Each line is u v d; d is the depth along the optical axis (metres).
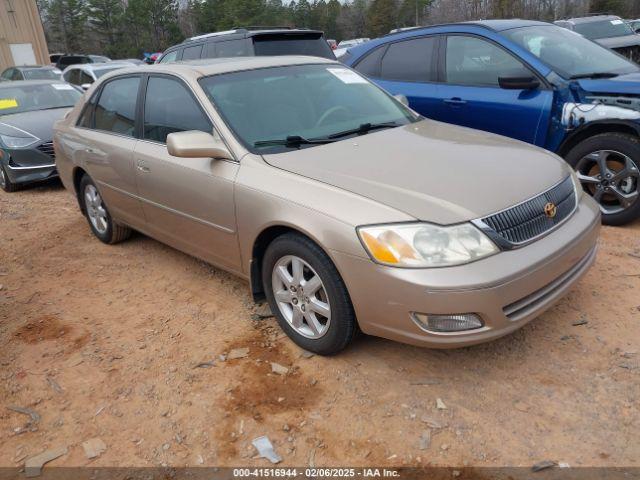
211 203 3.56
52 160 7.59
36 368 3.33
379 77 6.35
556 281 2.96
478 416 2.69
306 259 3.02
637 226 4.80
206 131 3.67
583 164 4.88
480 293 2.57
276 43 8.11
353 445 2.58
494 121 5.29
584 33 12.30
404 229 2.64
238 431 2.71
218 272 4.48
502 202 2.80
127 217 4.73
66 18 66.44
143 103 4.31
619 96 4.57
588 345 3.16
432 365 3.09
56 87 9.18
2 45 24.34
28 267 4.90
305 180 3.07
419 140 3.65
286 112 3.78
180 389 3.04
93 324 3.81
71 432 2.79
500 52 5.30
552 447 2.48
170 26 67.25
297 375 3.08
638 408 2.66
